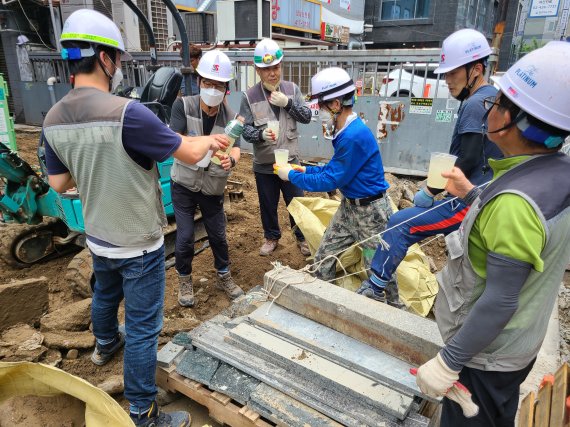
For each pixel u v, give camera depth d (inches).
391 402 84.8
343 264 144.6
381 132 299.4
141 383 92.7
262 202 183.6
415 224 119.6
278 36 561.3
